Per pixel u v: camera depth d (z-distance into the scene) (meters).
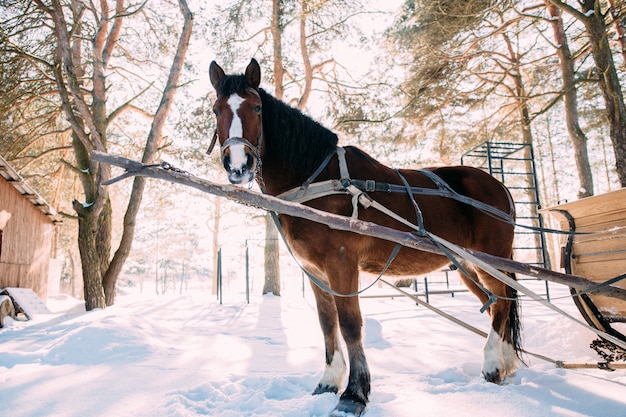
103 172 10.07
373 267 3.27
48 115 13.30
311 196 2.95
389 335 5.49
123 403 2.83
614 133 9.96
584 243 3.54
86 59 12.36
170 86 10.34
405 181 3.33
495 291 3.54
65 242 27.31
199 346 5.07
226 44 13.35
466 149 14.59
